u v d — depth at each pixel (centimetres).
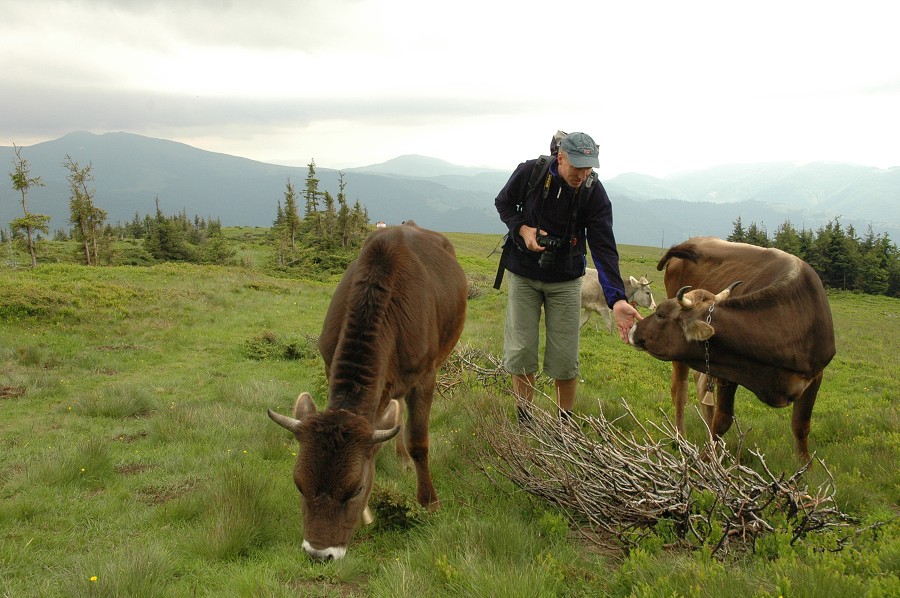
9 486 578
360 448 379
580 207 588
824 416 848
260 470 605
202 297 2031
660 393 973
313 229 6309
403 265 485
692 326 537
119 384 1059
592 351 1465
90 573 391
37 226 4175
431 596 360
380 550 445
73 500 548
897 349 1981
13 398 959
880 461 596
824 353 578
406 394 491
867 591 305
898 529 410
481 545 412
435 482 567
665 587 327
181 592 381
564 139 547
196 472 623
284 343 1383
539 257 611
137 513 524
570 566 386
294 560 422
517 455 501
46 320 1536
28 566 427
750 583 322
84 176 5297
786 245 5988
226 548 435
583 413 798
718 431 626
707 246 740
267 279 2866
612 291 593
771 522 421
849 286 5619
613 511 442
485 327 1692
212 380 1132
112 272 2703
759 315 554
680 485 429
